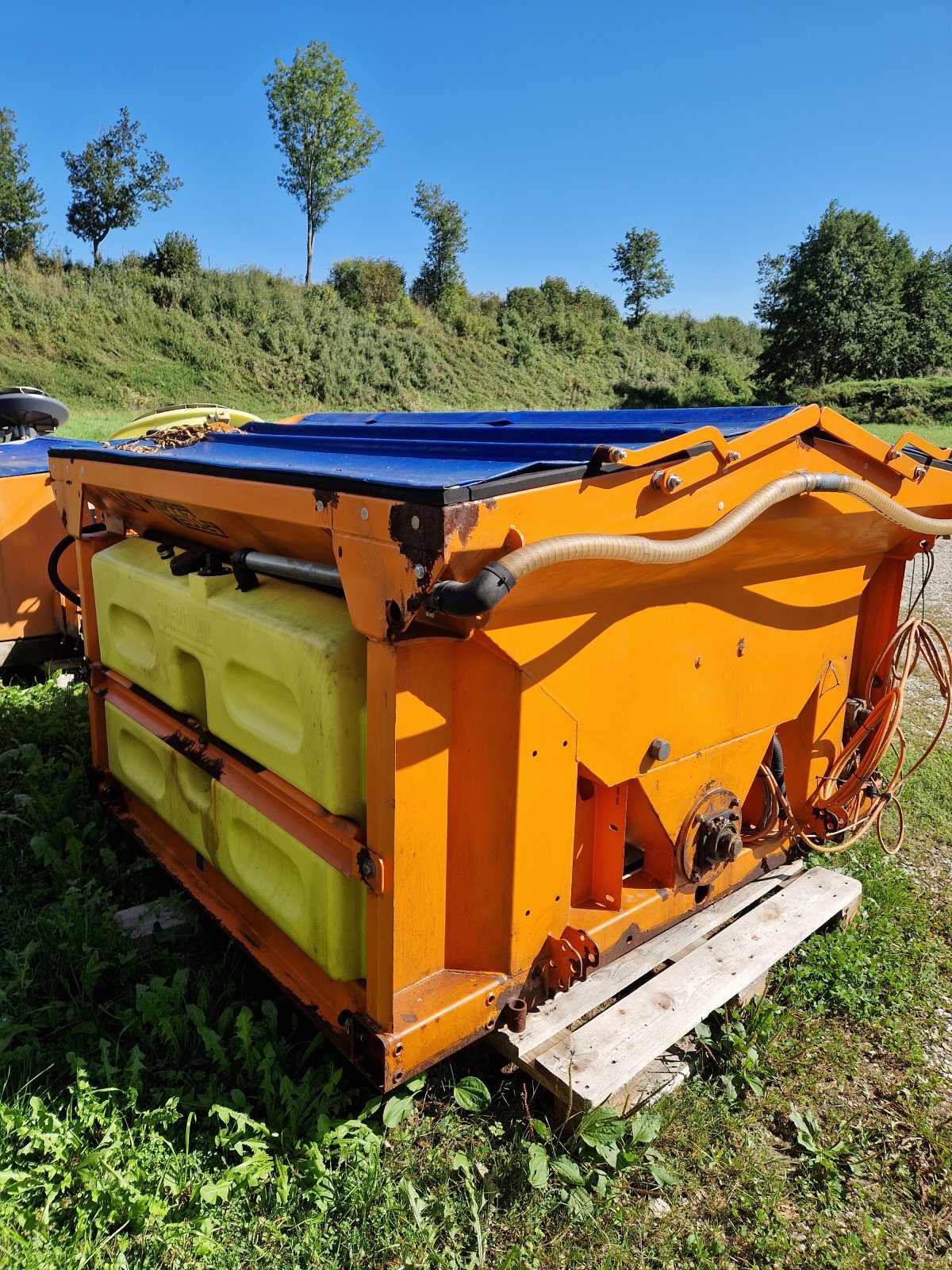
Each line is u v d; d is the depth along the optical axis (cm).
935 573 1053
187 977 265
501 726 210
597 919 252
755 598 268
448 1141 225
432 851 210
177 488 261
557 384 4612
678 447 203
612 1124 220
